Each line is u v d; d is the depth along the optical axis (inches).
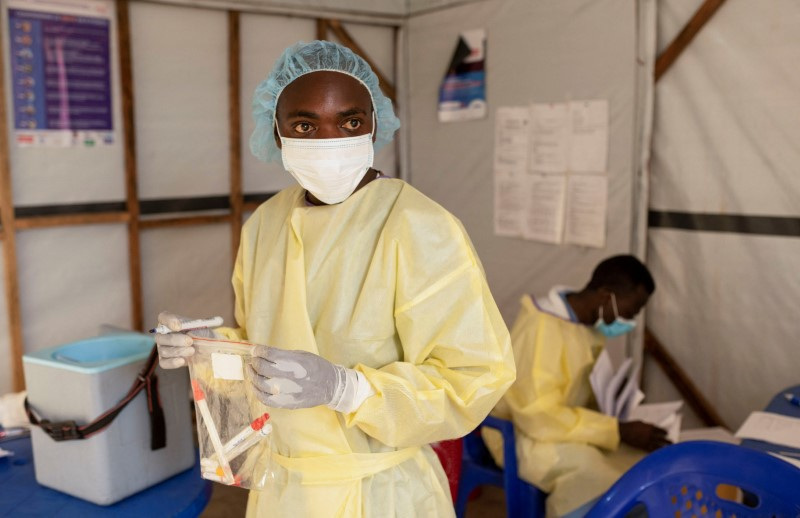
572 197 137.0
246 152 152.9
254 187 155.3
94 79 129.9
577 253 137.4
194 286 148.4
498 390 45.6
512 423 88.4
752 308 111.3
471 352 45.2
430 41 165.0
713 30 112.7
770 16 105.0
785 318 107.3
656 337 126.6
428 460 51.7
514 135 147.7
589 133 132.6
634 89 123.9
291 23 155.6
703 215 117.1
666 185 122.6
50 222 125.9
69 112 127.4
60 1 124.0
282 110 46.4
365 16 163.2
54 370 59.0
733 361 114.7
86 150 130.3
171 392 62.8
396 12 167.6
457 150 162.1
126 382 59.8
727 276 114.5
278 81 47.9
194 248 147.3
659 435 83.7
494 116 151.9
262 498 49.0
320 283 47.3
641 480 58.9
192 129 144.3
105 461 58.1
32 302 127.7
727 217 113.7
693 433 97.0
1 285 122.9
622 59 125.3
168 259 143.8
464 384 45.0
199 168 146.3
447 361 45.9
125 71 131.0
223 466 47.0
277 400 39.9
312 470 47.2
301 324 46.3
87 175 131.0
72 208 129.9
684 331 122.1
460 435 46.6
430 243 45.7
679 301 122.5
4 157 119.0
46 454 61.3
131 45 134.0
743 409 114.0
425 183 172.1
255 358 40.6
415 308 45.1
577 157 135.3
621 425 84.5
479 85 154.4
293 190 53.6
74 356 64.2
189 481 63.1
